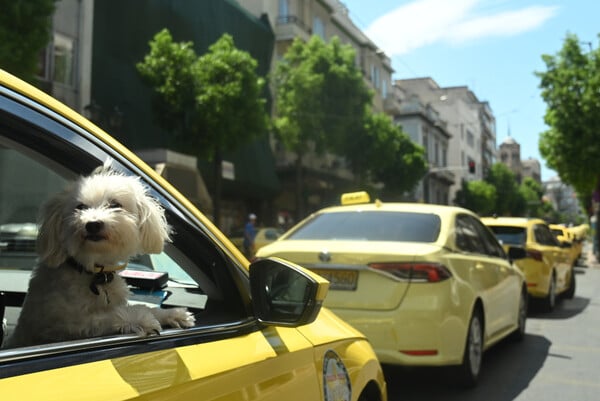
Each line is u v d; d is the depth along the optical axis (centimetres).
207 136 1950
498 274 641
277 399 182
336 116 2709
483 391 536
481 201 6606
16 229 327
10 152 437
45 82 1769
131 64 2134
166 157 1781
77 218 142
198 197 1894
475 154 8812
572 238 2398
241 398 165
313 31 3706
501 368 626
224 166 2169
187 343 164
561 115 2589
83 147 164
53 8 1232
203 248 198
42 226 147
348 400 240
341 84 2717
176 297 220
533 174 17362
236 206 2975
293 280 216
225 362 167
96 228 140
